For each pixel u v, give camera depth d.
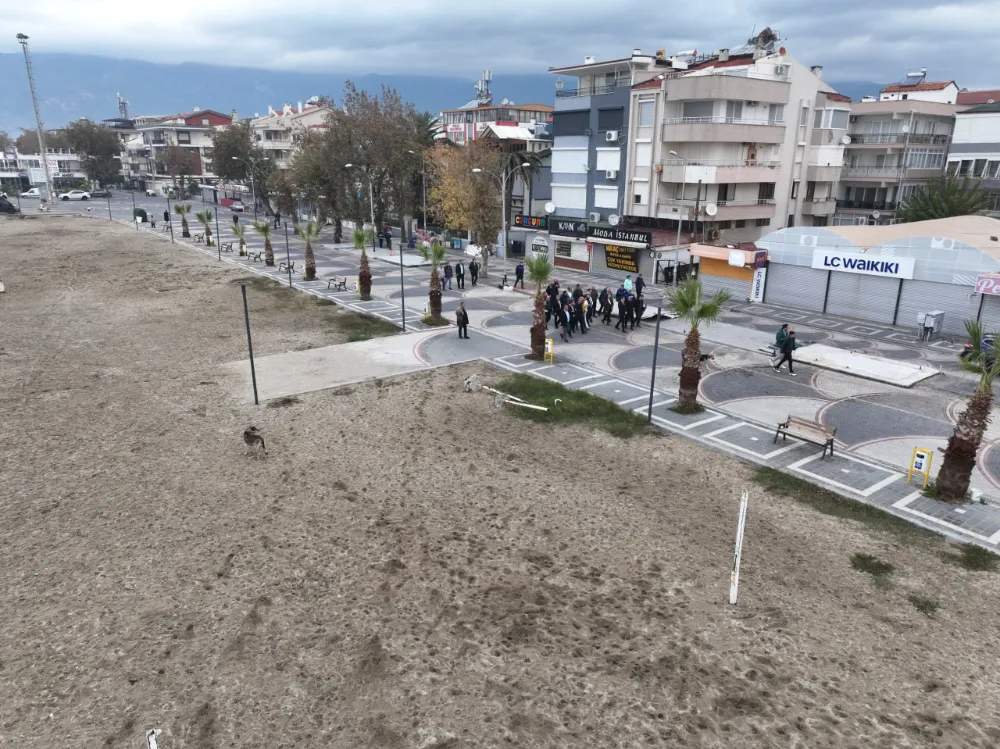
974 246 28.59
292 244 62.78
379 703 9.55
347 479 16.67
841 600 11.91
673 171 44.09
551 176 55.28
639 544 13.73
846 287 33.56
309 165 60.28
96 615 11.59
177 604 11.85
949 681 9.93
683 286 21.28
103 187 131.88
